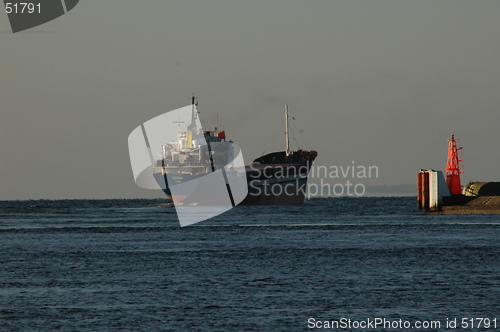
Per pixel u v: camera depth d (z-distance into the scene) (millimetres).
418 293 165375
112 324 136250
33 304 154625
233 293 166375
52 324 136625
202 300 158000
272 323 137000
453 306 151000
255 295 163625
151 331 131250
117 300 158625
